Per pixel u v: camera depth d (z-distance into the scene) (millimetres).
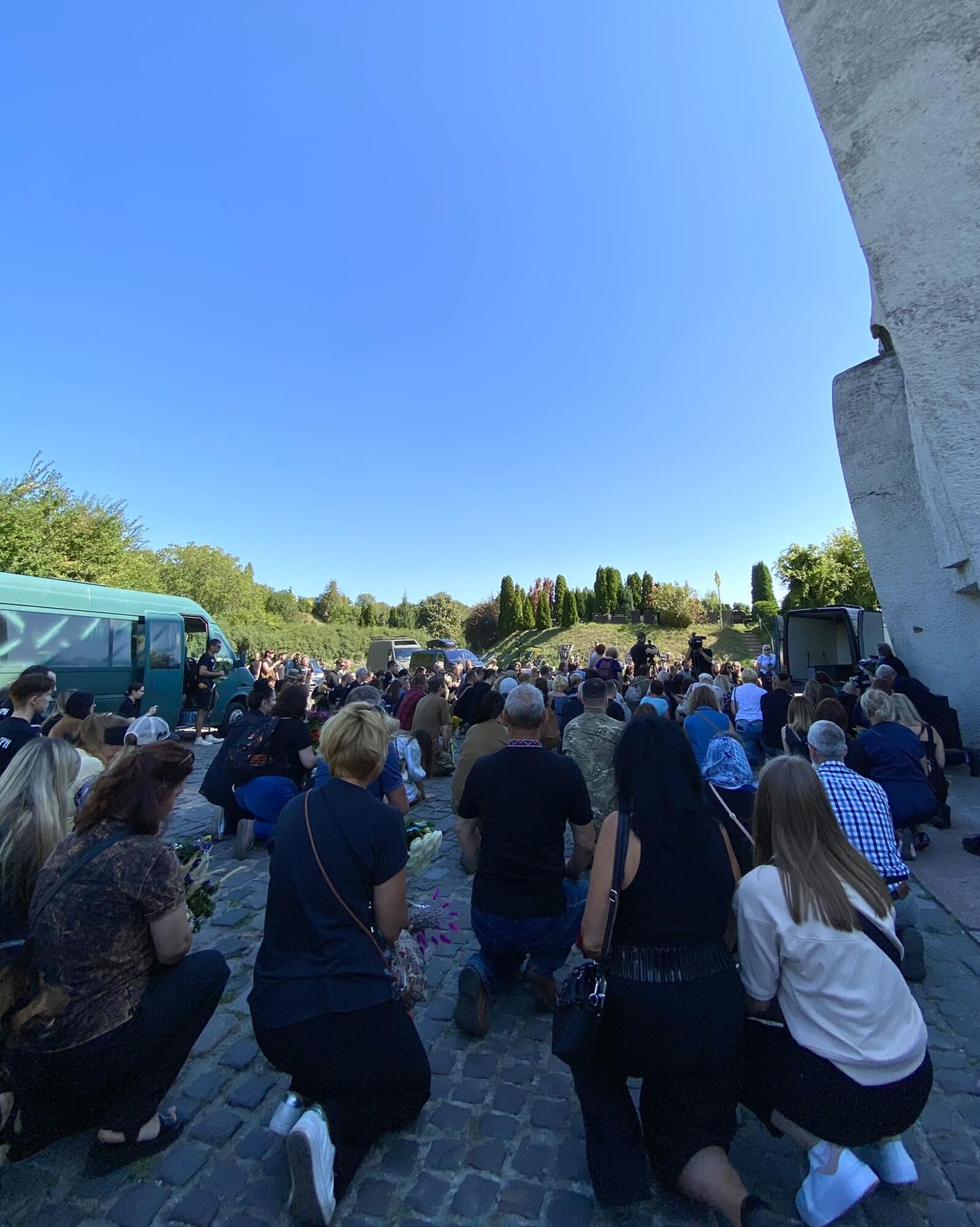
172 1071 2422
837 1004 1952
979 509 6445
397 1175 2297
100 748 4465
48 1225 2088
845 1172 1878
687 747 2248
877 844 3270
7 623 10047
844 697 9273
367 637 49969
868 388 10203
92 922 2180
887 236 6898
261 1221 2111
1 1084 2246
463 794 3260
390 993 2291
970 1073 2801
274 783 5699
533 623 54781
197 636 17375
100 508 25047
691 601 47062
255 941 4195
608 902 2055
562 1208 2145
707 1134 2020
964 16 6180
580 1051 2006
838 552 34375
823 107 7332
